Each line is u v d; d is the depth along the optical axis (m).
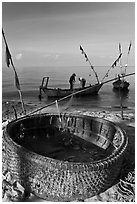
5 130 8.07
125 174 7.00
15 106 18.78
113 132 9.08
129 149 8.81
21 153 6.06
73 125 10.52
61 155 8.53
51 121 10.46
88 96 27.11
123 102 23.77
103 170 5.70
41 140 9.70
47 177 5.67
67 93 26.16
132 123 12.79
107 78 57.41
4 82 40.09
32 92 30.19
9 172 6.91
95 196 6.03
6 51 9.63
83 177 5.56
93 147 9.34
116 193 6.14
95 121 9.99
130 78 50.41
